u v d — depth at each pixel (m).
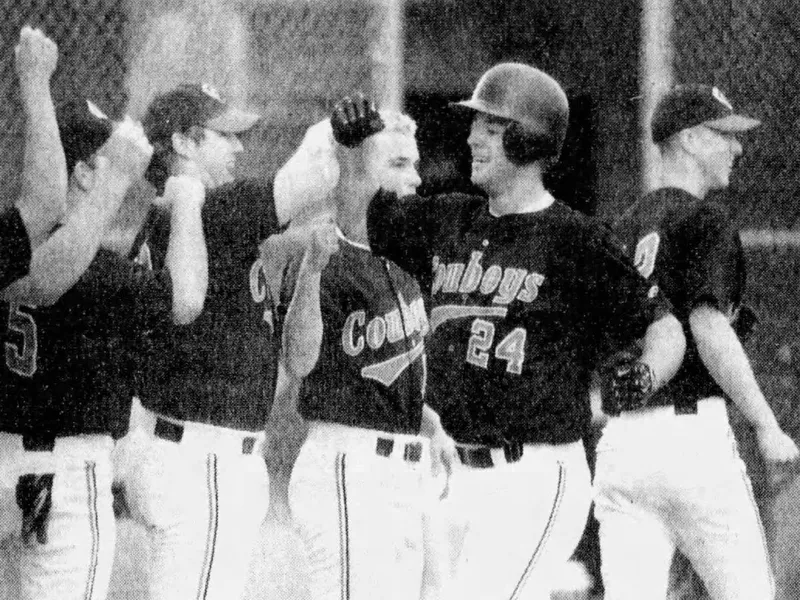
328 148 15.28
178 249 15.00
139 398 15.60
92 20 19.19
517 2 21.77
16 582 14.66
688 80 21.94
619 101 21.81
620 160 21.67
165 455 15.54
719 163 17.34
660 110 17.38
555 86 14.55
